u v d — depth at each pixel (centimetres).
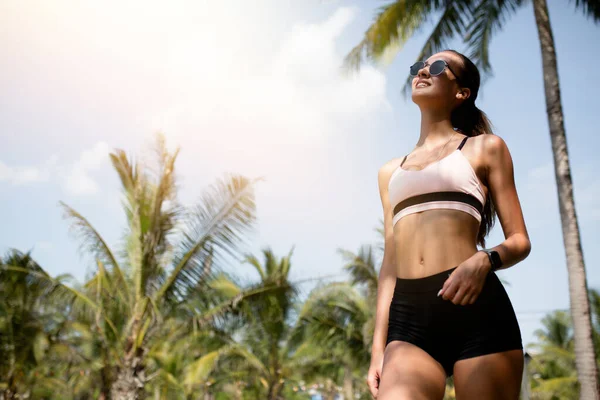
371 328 1775
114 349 1163
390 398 140
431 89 172
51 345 1706
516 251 147
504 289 149
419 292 149
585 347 881
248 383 2666
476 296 140
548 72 1044
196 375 1773
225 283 1356
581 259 925
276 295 1275
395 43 1284
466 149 160
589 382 866
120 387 1140
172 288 1173
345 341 1927
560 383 2258
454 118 180
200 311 1235
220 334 1308
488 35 1227
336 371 2477
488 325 141
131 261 1192
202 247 1160
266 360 2269
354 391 3109
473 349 140
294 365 2302
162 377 1909
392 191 164
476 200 154
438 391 142
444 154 162
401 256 157
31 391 2122
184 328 1216
